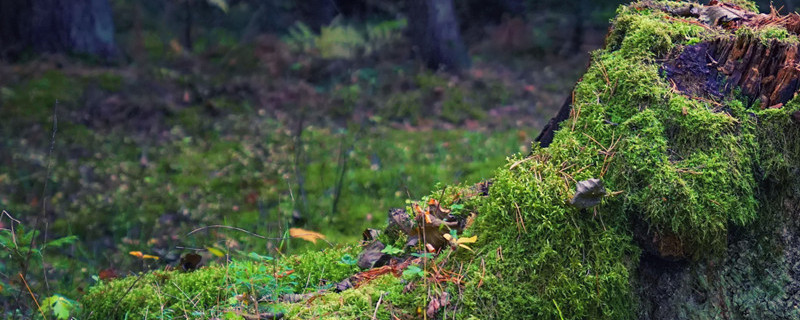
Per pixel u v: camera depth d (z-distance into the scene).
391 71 10.85
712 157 1.93
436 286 1.89
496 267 1.88
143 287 2.49
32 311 2.55
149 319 2.23
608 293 1.87
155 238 4.71
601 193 1.85
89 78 8.82
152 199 5.60
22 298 3.00
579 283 1.85
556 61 13.18
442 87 10.15
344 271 2.36
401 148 7.22
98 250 4.52
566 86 11.42
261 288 2.06
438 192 2.35
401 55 11.82
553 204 1.90
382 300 1.90
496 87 10.62
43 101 7.99
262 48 11.85
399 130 8.48
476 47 14.07
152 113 8.18
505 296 1.84
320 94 9.77
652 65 2.08
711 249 1.95
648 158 1.93
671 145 1.97
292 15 13.59
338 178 5.97
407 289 1.91
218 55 12.05
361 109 9.22
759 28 2.13
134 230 4.92
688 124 1.96
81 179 6.07
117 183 6.02
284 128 8.09
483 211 2.04
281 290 2.05
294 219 4.90
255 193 5.73
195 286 2.36
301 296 2.08
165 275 2.57
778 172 1.97
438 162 6.63
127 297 2.38
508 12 14.66
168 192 5.76
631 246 1.92
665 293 1.98
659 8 2.39
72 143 7.09
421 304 1.85
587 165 1.98
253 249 4.29
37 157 6.52
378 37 12.11
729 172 1.92
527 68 12.70
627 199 1.92
